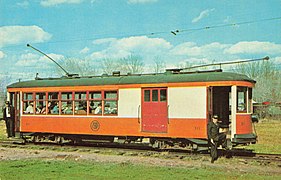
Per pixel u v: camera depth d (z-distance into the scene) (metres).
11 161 16.84
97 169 14.73
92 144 23.83
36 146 22.52
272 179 13.05
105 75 21.97
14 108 24.12
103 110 20.98
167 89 19.25
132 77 20.56
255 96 76.12
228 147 17.77
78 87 21.75
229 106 19.39
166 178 13.02
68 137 22.61
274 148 22.86
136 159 17.61
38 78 24.20
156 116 19.50
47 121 22.73
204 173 13.98
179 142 19.25
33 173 13.87
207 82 18.22
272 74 76.88
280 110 57.03
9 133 24.27
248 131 18.30
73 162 16.58
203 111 18.27
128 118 20.25
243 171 14.55
